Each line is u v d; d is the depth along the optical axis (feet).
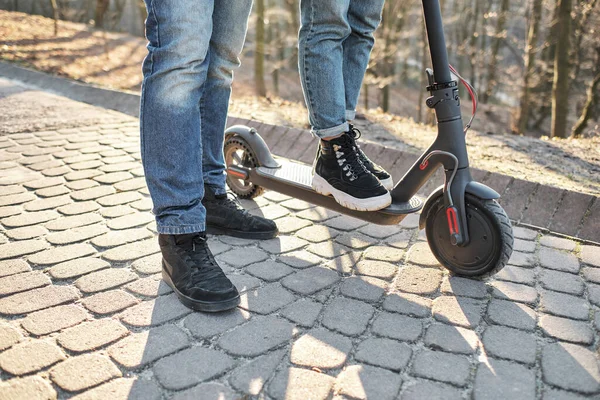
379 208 6.66
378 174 7.09
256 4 48.85
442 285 6.31
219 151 7.62
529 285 6.38
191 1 5.41
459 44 66.18
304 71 6.66
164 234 6.00
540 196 8.69
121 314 5.50
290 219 8.38
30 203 8.54
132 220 7.98
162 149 5.75
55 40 44.65
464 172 6.23
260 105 17.54
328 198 7.30
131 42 57.31
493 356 4.96
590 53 41.98
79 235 7.39
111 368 4.65
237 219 7.54
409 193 6.79
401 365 4.80
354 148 6.85
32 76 19.84
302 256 7.07
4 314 5.42
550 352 5.04
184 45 5.49
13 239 7.20
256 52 48.57
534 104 51.65
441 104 6.18
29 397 4.26
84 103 16.53
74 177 9.84
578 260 7.13
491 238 6.08
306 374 4.65
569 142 13.79
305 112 16.58
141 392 4.37
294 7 62.23
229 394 4.37
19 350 4.84
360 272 6.63
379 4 6.88
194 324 5.37
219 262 6.81
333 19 6.37
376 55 48.19
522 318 5.62
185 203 5.88
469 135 14.12
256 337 5.18
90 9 94.94
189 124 5.81
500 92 72.18
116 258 6.72
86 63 36.17
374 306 5.82
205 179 7.51
